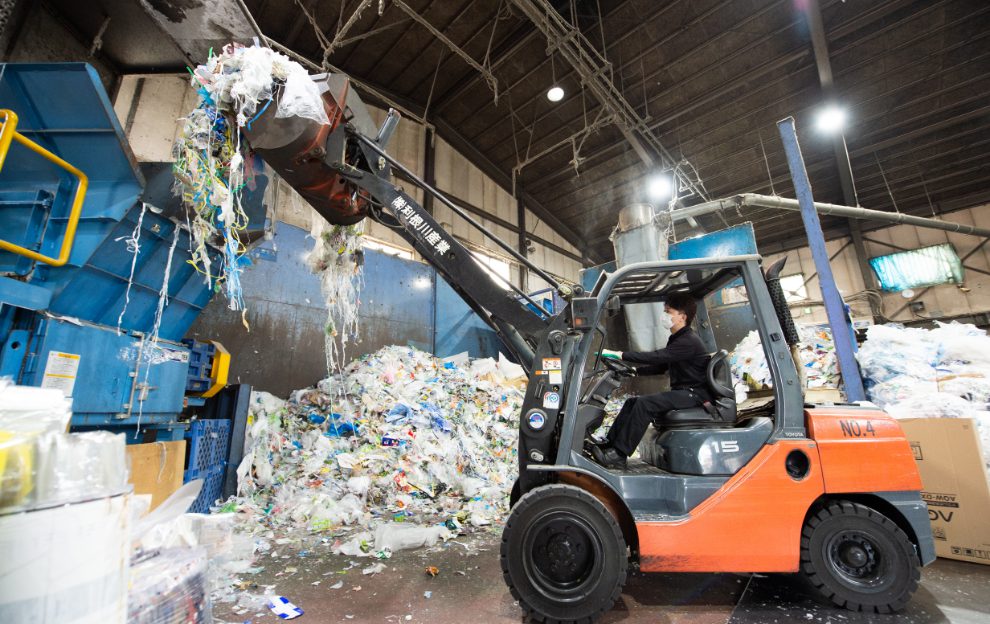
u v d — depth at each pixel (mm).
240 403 4570
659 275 2850
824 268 4836
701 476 2400
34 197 2541
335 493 4336
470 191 12773
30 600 627
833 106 10102
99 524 738
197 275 3732
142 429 3363
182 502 1356
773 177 12898
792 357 2650
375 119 10719
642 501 2434
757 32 9125
